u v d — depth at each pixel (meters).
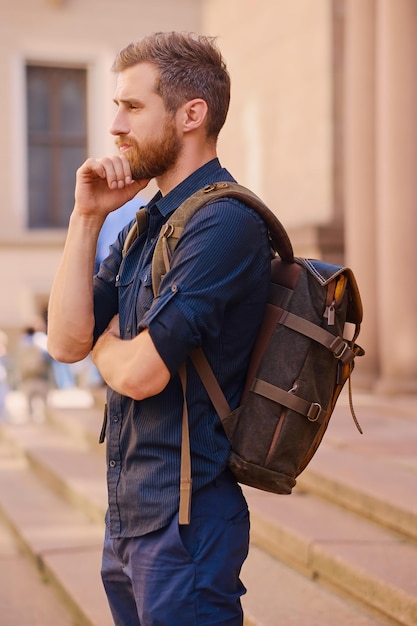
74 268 2.48
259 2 12.89
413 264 8.84
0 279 19.50
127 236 2.61
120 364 2.29
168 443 2.34
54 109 20.03
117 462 2.44
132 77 2.40
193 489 2.34
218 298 2.25
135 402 2.38
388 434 6.74
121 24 19.73
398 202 8.79
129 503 2.38
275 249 2.44
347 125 9.55
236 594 2.39
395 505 4.68
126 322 2.46
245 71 13.30
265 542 5.06
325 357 2.37
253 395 2.36
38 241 19.59
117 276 2.55
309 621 3.96
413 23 8.69
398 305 8.86
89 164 2.41
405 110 8.73
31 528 6.21
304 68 11.69
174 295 2.23
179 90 2.38
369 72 9.27
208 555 2.34
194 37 2.45
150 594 2.34
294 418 2.34
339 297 2.37
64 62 19.75
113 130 2.43
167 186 2.46
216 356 2.35
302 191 11.79
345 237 10.38
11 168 19.53
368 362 9.27
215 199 2.31
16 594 5.30
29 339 13.70
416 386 8.81
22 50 19.39
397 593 3.83
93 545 5.77
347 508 5.17
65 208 20.33
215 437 2.35
